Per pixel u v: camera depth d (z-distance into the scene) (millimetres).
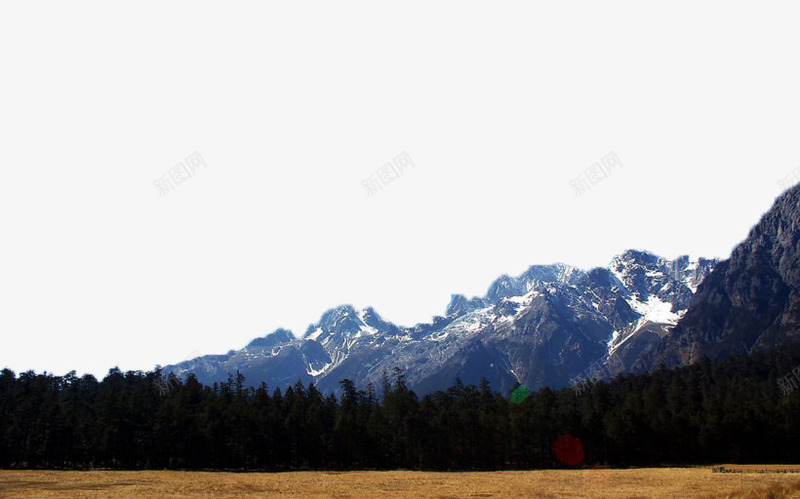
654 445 137000
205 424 133250
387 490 76562
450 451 135875
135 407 140750
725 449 139250
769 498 56469
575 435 139250
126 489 76250
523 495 68438
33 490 74250
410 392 158000
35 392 150500
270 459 136000
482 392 169500
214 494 70312
